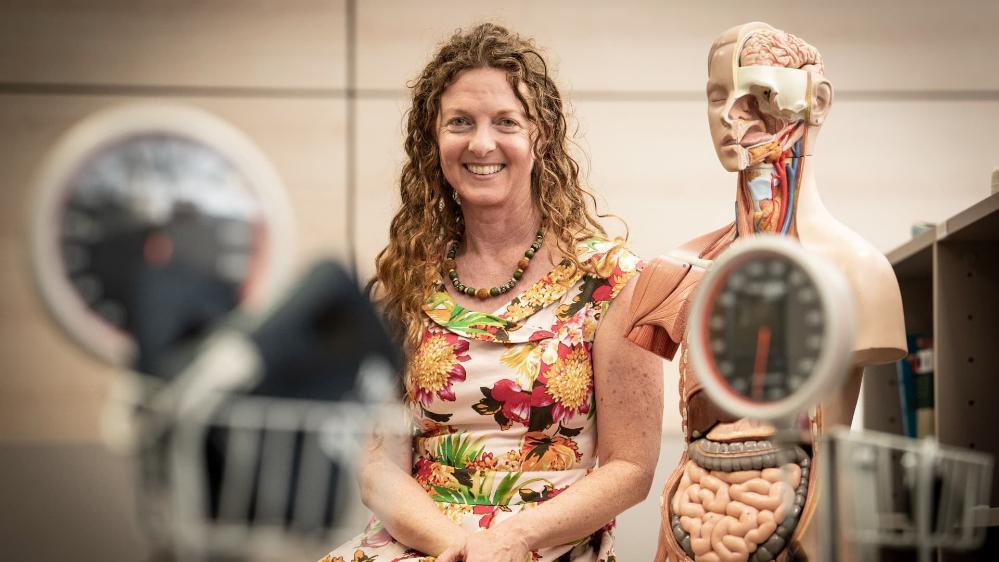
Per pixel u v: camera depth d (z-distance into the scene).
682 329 2.05
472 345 2.21
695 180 3.66
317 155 3.79
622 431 2.20
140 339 0.98
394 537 2.15
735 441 1.93
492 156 2.27
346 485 1.07
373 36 3.81
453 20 3.78
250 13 3.84
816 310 1.21
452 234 2.44
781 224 2.01
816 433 1.89
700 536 1.92
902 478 1.80
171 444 1.01
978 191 3.58
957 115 3.60
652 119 3.68
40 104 3.87
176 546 1.02
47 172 0.96
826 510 1.32
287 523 1.04
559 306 2.25
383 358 1.08
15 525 3.42
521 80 2.30
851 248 1.95
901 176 3.59
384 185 3.77
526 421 2.18
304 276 1.05
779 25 3.66
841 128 3.61
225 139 1.00
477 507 2.15
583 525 2.09
